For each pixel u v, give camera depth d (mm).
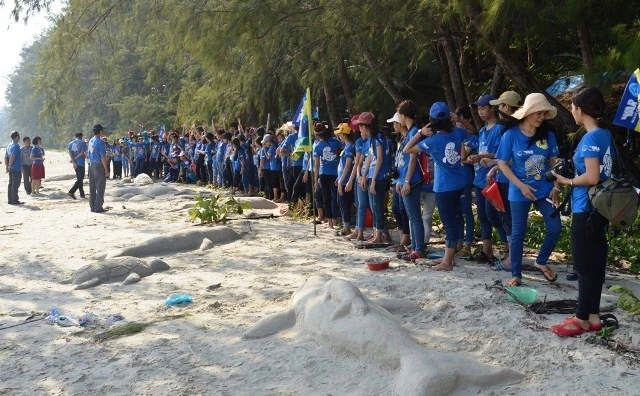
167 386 4691
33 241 10984
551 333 5133
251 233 10742
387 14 11930
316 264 8188
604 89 8938
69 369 5098
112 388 4707
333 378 4695
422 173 7879
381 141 8922
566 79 14898
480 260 7852
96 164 14703
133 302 6926
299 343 5332
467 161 7398
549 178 5246
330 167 10781
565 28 10938
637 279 7219
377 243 9117
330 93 19672
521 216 6453
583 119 4961
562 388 4320
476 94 17828
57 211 15469
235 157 17922
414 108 7984
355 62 18328
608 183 4805
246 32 12742
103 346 5570
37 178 19984
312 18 12797
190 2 13453
